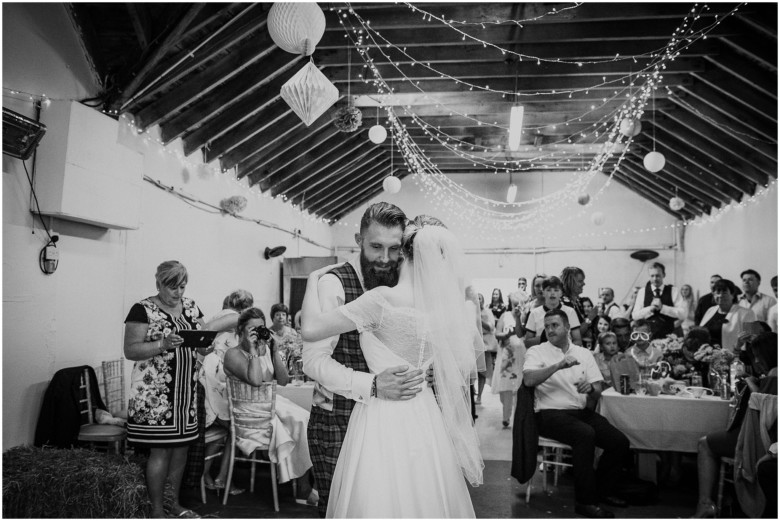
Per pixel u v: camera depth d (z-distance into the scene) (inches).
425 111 346.0
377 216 75.9
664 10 217.0
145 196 224.8
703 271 446.3
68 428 156.0
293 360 201.9
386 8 226.2
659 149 394.6
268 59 238.2
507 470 195.2
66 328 171.9
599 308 365.1
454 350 75.6
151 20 178.2
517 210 524.7
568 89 293.7
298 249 441.1
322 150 369.4
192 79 218.8
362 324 72.6
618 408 166.6
